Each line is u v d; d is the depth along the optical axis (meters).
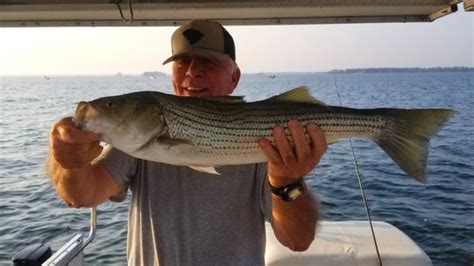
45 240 1.91
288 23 1.17
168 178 0.77
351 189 2.55
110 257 1.72
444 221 2.00
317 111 0.75
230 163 0.73
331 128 0.75
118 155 0.78
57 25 1.14
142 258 0.77
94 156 0.62
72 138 0.60
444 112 0.73
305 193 0.74
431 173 2.94
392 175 2.87
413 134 0.74
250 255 0.77
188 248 0.75
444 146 3.97
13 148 4.31
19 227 2.06
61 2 0.97
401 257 1.07
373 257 1.08
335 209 2.20
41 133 5.39
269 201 0.76
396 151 0.75
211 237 0.75
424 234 1.88
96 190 0.74
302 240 0.76
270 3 1.00
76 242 1.01
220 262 0.75
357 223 1.29
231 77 0.89
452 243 1.78
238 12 1.08
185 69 0.85
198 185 0.77
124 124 0.68
